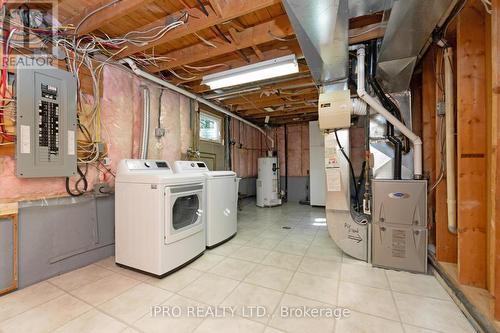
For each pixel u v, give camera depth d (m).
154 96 3.16
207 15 1.97
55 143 2.08
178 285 2.00
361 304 1.72
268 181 5.85
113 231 2.67
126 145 2.80
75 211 2.31
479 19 1.72
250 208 5.67
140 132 2.99
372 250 2.40
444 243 2.18
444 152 2.17
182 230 2.36
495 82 1.31
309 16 1.52
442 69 2.18
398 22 1.59
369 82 2.48
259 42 2.35
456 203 2.00
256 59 2.89
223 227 3.11
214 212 2.95
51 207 2.13
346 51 1.96
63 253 2.21
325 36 1.73
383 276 2.18
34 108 1.94
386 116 2.35
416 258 2.24
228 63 3.07
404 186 2.29
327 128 2.58
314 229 3.81
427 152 2.54
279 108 5.03
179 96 3.66
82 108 2.35
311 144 5.84
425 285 2.01
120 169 2.41
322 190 5.73
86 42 2.40
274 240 3.24
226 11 1.89
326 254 2.72
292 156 6.75
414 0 1.38
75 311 1.63
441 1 1.38
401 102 2.57
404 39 1.76
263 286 1.99
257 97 4.21
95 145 2.44
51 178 2.13
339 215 2.65
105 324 1.49
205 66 3.03
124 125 2.79
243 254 2.73
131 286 1.98
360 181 3.63
